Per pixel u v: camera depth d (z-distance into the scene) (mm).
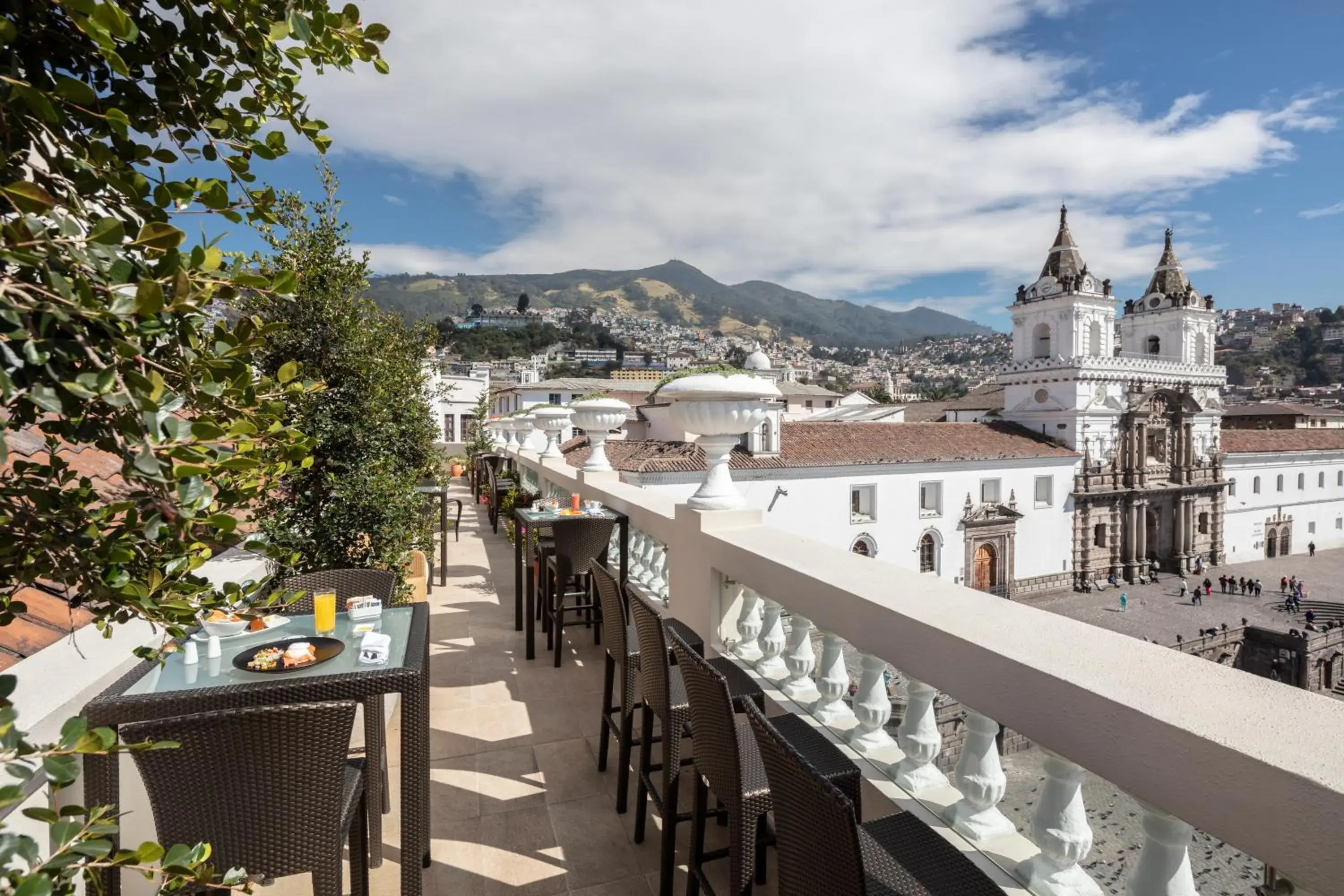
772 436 23453
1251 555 38250
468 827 2992
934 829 1888
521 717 4105
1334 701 1377
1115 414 31688
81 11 841
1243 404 66000
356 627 2791
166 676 2285
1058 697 1555
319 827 1823
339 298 4930
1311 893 1087
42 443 3480
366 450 5059
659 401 4082
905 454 25781
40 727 1800
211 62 1203
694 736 2199
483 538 11250
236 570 3619
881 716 2547
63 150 998
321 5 1229
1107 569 32000
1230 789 1188
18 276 848
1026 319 34438
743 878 1951
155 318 924
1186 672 1553
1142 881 1468
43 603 2473
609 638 3402
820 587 2637
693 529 4000
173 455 947
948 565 26438
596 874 2689
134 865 901
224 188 1104
